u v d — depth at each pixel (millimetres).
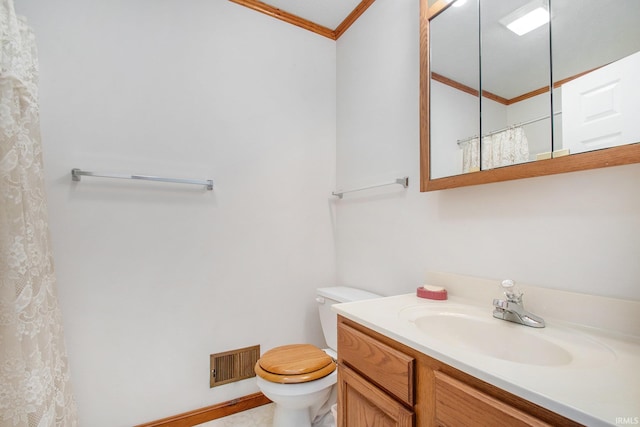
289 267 1870
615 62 760
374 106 1716
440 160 1221
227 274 1682
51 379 1054
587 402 462
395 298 1177
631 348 685
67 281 1319
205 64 1675
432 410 695
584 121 816
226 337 1662
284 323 1836
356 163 1857
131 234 1460
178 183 1576
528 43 960
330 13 1920
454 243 1216
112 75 1452
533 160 928
